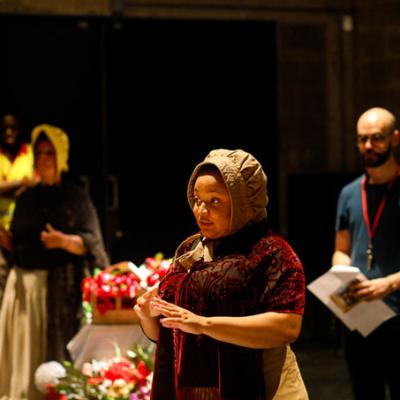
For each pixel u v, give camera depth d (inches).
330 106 473.4
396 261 240.4
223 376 146.2
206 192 149.0
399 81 463.2
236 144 462.0
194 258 154.6
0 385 290.5
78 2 441.7
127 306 271.6
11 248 300.8
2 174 393.4
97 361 268.5
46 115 441.7
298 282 146.4
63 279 291.9
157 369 156.9
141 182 453.4
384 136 240.5
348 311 237.3
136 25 450.9
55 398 260.7
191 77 457.4
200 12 456.4
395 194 241.4
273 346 144.8
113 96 449.1
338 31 471.8
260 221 152.3
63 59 442.9
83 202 299.7
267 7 462.9
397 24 462.0
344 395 346.0
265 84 464.8
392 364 241.0
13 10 436.1
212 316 147.4
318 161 473.1
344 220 254.2
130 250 452.8
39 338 291.0
